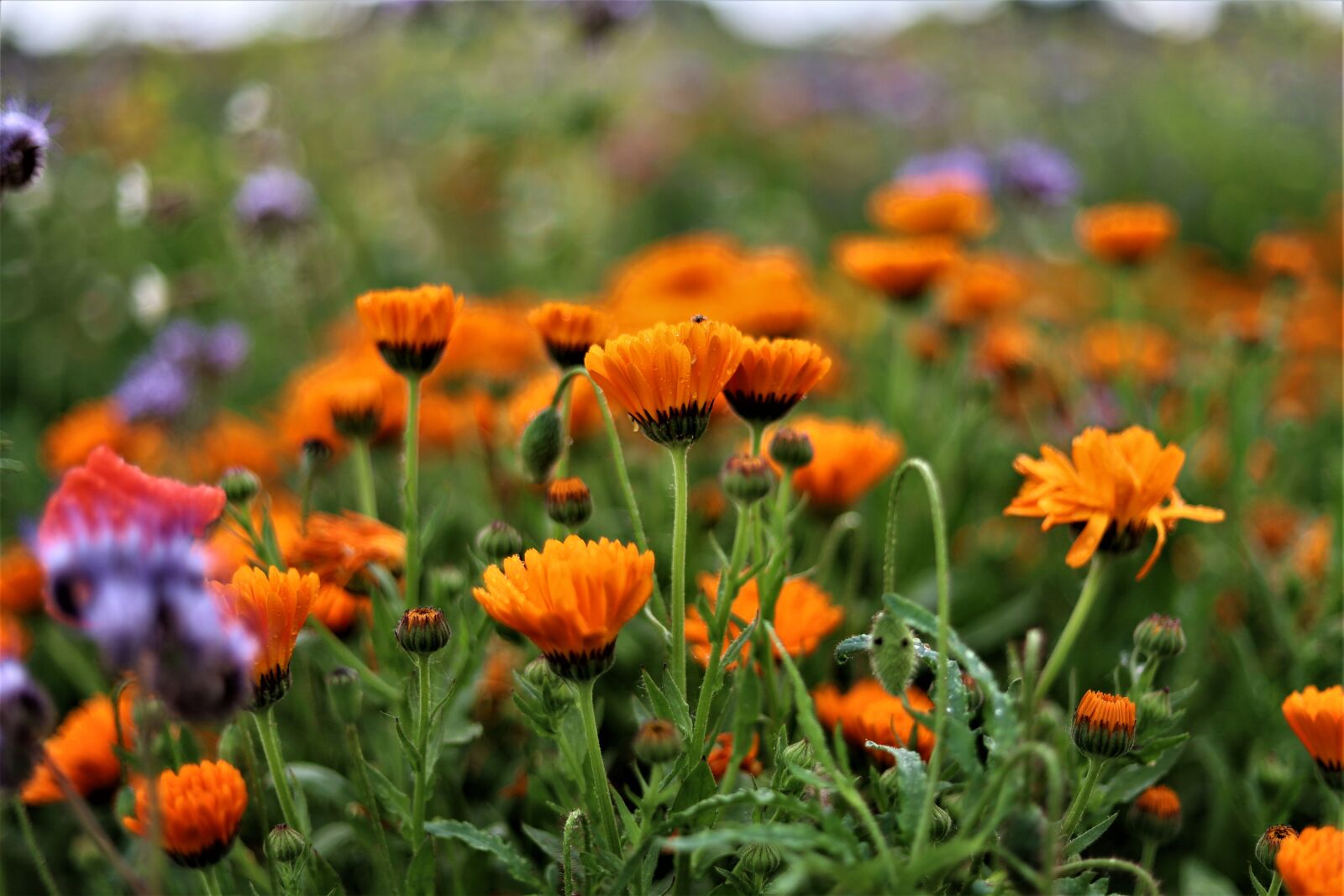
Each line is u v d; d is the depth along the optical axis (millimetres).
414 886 785
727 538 1061
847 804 762
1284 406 1353
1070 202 2289
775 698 804
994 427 1256
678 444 760
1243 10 4625
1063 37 4703
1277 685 978
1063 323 1759
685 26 5285
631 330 1283
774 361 780
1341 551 1026
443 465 1208
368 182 2445
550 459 843
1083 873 719
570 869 738
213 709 655
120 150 2293
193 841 754
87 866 904
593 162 2521
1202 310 2055
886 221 1443
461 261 2299
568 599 720
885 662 722
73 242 1879
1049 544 1058
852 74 4117
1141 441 803
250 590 740
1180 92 3949
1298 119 3701
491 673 923
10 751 665
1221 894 882
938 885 707
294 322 1802
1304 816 922
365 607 890
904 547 1093
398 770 850
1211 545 1056
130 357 1811
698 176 3070
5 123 824
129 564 645
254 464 1211
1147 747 784
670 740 739
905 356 1287
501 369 1223
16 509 1299
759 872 741
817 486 953
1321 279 2344
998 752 691
